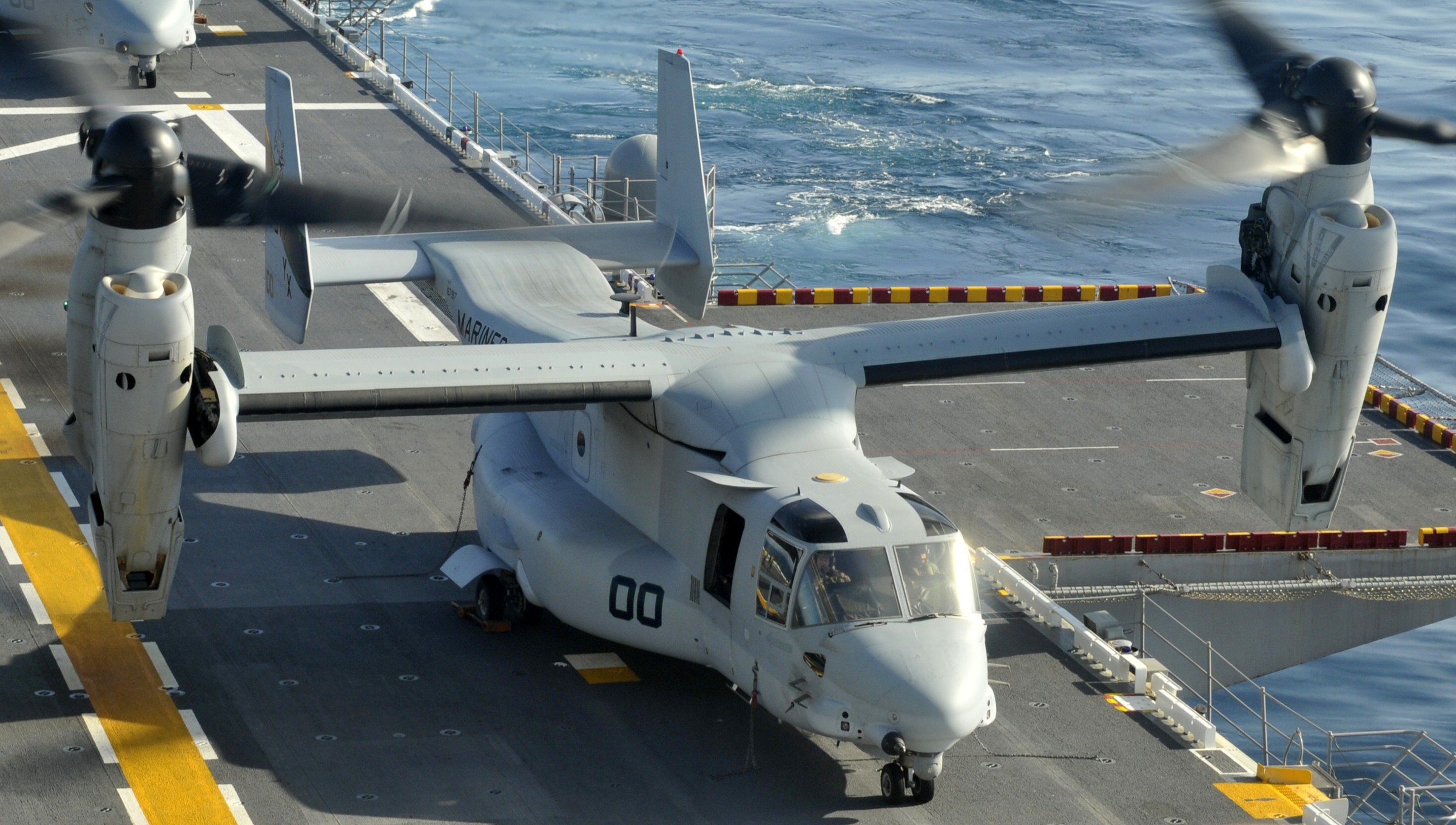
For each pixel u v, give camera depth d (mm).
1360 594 51156
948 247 114250
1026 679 42781
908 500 36875
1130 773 38125
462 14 183750
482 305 48312
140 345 33219
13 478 50219
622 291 70625
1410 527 55125
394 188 78125
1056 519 54031
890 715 33812
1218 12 44469
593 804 35625
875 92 153375
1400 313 101062
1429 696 61438
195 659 41219
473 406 39531
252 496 51531
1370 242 43219
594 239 51656
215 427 35062
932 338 44531
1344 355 44656
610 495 42531
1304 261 44531
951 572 35844
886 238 115625
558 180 81250
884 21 185000
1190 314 45844
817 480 37062
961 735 33969
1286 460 46906
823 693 34781
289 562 47188
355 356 40375
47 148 79938
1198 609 51250
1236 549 51156
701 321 70000
